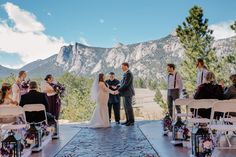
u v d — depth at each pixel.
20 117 7.69
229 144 7.15
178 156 6.36
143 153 6.66
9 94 7.88
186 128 7.42
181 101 7.84
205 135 5.78
